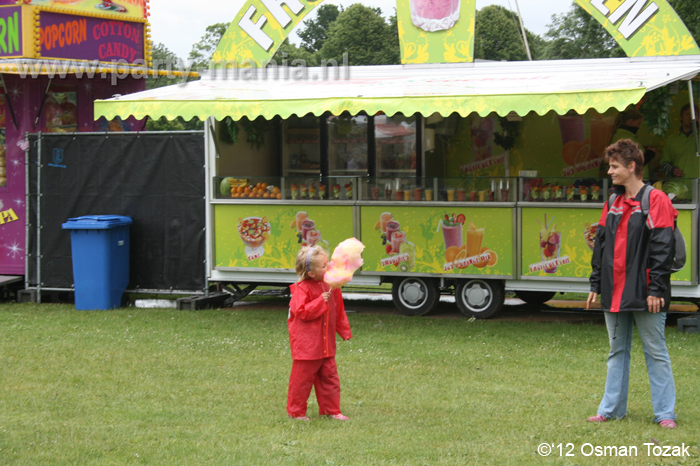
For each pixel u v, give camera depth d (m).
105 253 11.12
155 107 9.53
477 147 12.17
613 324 5.59
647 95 9.23
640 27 10.54
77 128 13.06
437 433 5.41
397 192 10.55
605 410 5.69
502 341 8.73
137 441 5.24
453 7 11.34
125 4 13.47
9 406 6.16
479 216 10.20
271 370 7.39
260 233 11.10
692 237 9.30
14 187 12.40
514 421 5.69
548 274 9.99
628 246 5.39
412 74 11.08
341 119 12.52
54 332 9.34
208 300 11.35
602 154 11.43
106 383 6.91
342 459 4.84
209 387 6.77
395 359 7.82
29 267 12.05
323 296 5.64
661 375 5.53
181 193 11.45
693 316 9.30
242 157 12.04
